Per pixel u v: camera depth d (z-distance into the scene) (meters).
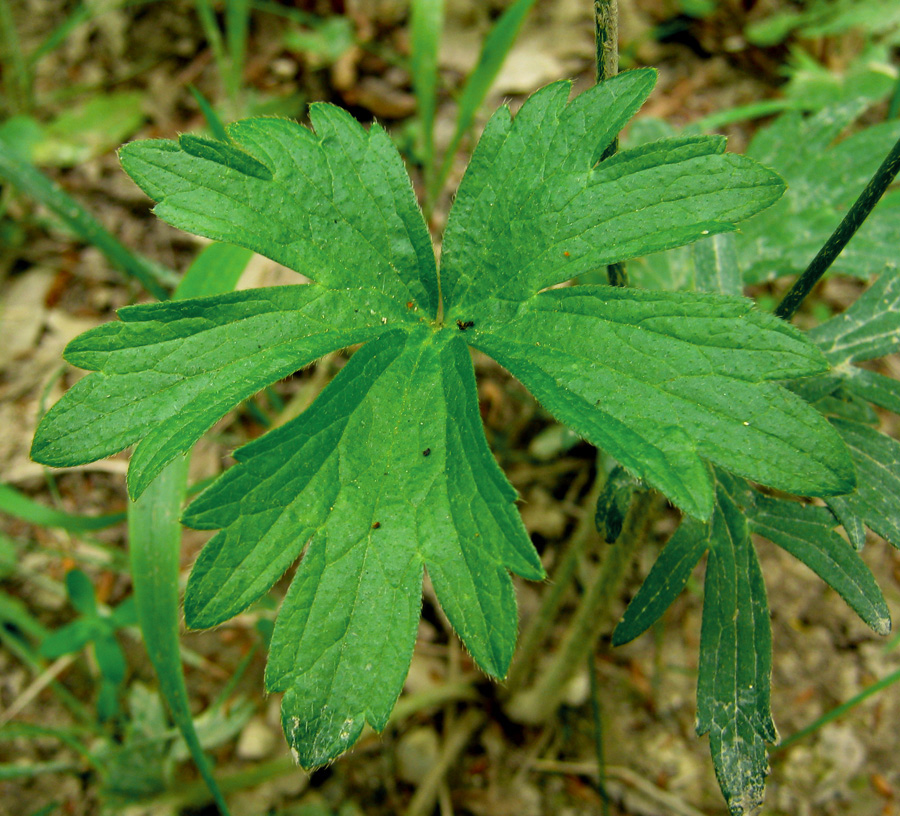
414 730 0.21
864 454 0.14
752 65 0.30
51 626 0.22
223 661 0.21
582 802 0.20
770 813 0.20
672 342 0.12
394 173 0.13
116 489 0.24
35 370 0.25
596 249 0.13
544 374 0.12
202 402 0.12
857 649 0.21
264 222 0.13
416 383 0.13
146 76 0.31
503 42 0.20
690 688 0.21
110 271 0.27
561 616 0.22
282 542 0.12
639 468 0.11
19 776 0.19
